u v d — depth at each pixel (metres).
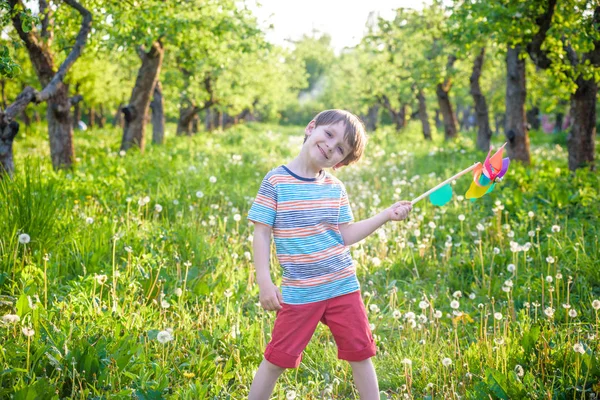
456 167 12.48
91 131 33.00
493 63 20.69
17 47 5.73
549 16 9.23
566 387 3.23
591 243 5.95
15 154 16.42
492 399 3.14
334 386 3.48
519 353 3.57
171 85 19.92
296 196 2.92
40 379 2.67
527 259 5.53
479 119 18.88
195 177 9.02
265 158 14.03
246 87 25.31
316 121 3.02
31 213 4.81
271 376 2.89
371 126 39.09
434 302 4.88
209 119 41.38
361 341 2.88
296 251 2.89
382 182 10.50
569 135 11.12
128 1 9.84
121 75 34.62
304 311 2.84
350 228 3.12
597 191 8.34
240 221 7.18
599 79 9.93
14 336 3.20
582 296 4.73
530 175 9.26
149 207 7.30
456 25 11.90
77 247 4.80
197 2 12.40
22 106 7.44
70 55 8.57
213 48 14.54
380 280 5.43
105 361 3.06
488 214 7.72
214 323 3.98
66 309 3.72
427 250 6.17
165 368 3.20
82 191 7.38
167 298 4.27
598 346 3.62
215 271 5.05
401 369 3.67
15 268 4.32
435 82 19.75
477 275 5.48
